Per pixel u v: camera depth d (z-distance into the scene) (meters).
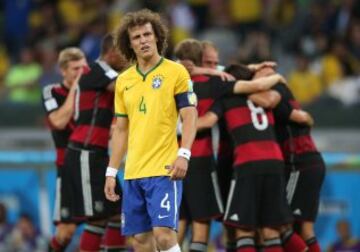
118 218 32.34
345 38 60.09
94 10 64.00
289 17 62.91
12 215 45.41
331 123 50.56
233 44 61.28
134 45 27.20
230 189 31.53
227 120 31.75
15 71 58.38
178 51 32.16
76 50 33.41
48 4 65.19
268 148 31.30
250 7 63.16
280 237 31.78
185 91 27.00
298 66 57.31
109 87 31.55
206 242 32.06
